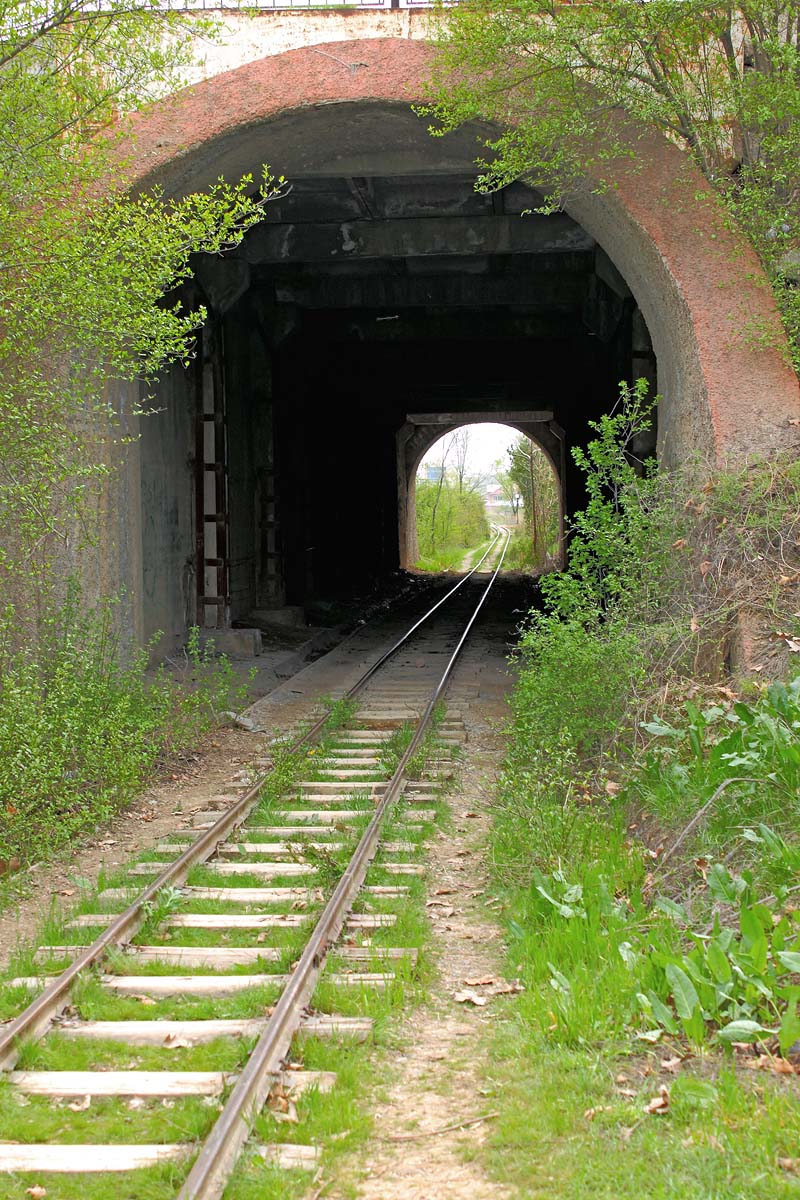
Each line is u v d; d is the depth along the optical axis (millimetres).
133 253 8906
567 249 17969
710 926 5867
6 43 8461
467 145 13125
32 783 8828
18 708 9094
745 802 6918
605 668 9508
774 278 11125
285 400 25078
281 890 7398
